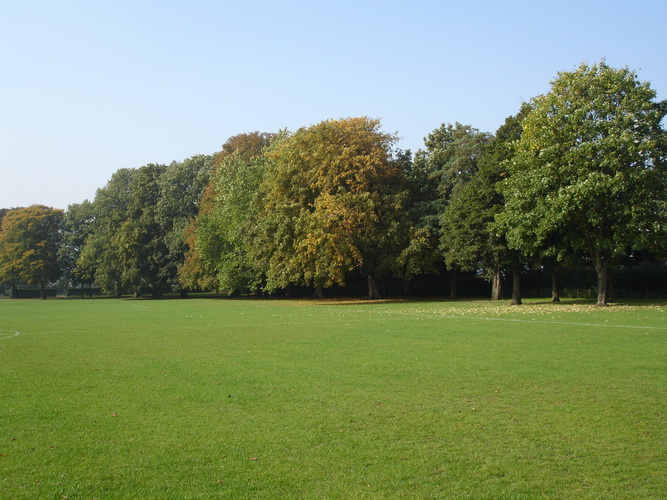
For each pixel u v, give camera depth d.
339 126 49.91
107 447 7.76
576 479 6.47
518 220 36.88
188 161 79.44
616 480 6.43
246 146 71.88
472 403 9.87
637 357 14.27
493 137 50.16
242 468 6.93
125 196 88.88
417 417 9.02
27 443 7.97
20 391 11.37
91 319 32.44
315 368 13.55
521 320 26.19
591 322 24.22
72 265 96.00
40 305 56.69
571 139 34.72
